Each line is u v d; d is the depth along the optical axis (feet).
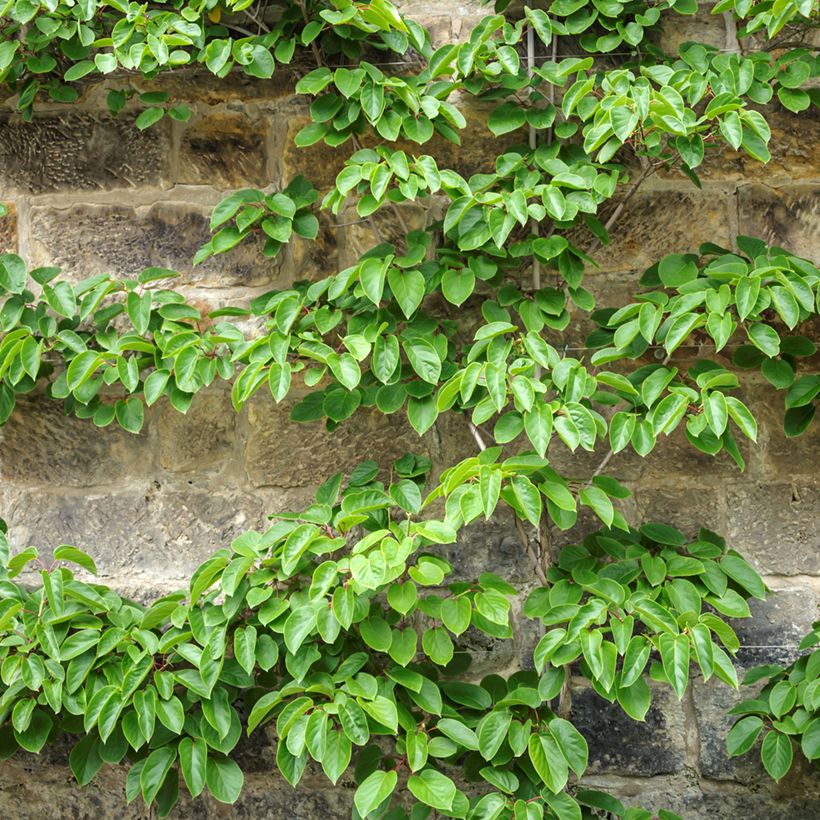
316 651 5.85
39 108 6.73
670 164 6.10
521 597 6.56
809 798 6.42
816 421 6.53
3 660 6.00
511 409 6.61
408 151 6.60
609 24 6.29
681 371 6.52
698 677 6.52
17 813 6.73
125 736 5.96
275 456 6.70
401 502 5.99
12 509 6.75
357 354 5.77
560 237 5.98
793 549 6.51
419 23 6.61
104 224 6.73
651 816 6.45
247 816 6.66
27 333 6.13
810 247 6.53
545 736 5.77
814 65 6.05
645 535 6.13
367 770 6.18
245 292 6.69
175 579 6.70
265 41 6.14
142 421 6.30
